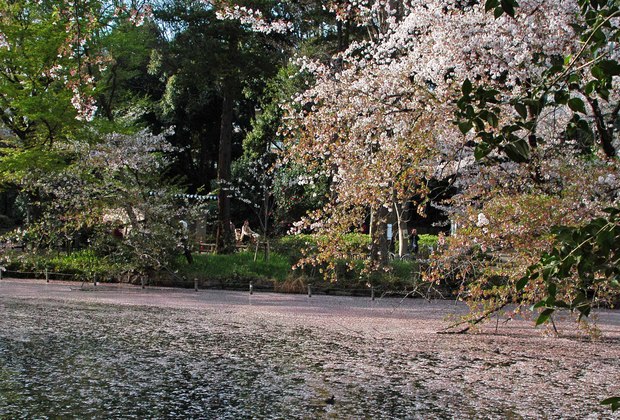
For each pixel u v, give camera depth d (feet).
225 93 96.32
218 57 83.56
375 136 37.37
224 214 99.60
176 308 57.77
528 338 45.44
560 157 36.40
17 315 50.16
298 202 114.73
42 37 75.66
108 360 35.37
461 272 40.34
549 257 12.69
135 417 25.45
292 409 26.96
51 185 80.43
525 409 27.50
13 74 79.20
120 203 77.82
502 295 38.63
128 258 79.36
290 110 39.34
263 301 65.05
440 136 35.73
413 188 35.32
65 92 76.28
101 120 84.53
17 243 93.50
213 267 81.92
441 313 57.93
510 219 35.47
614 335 47.09
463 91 13.71
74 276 78.59
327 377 32.73
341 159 36.94
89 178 80.48
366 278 73.20
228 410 26.66
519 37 31.27
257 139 129.80
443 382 32.07
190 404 27.37
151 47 101.24
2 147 89.04
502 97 33.58
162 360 35.68
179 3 88.33
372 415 26.32
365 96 36.24
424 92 35.63
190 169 148.77
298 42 102.06
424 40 36.60
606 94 13.76
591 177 33.30
